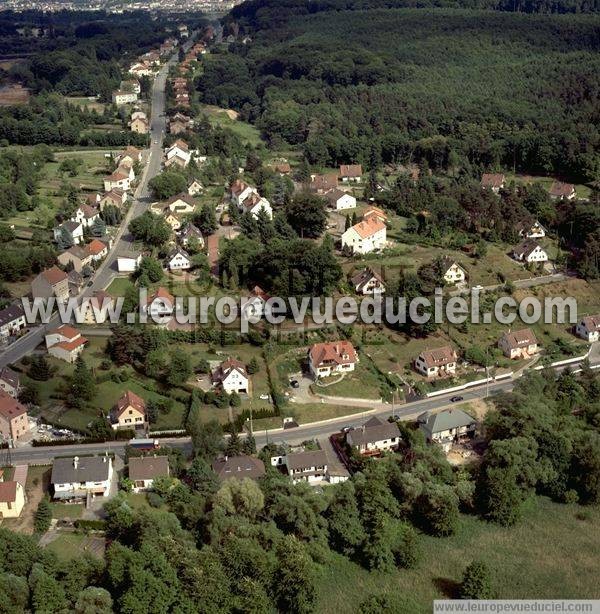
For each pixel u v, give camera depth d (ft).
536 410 579.89
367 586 463.42
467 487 524.93
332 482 540.52
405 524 504.84
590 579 471.21
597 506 540.52
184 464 535.60
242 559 439.63
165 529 453.99
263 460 544.21
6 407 563.07
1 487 482.28
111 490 514.68
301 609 437.58
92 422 577.43
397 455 561.43
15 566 417.69
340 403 633.20
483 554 491.72
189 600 415.64
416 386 654.53
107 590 413.80
